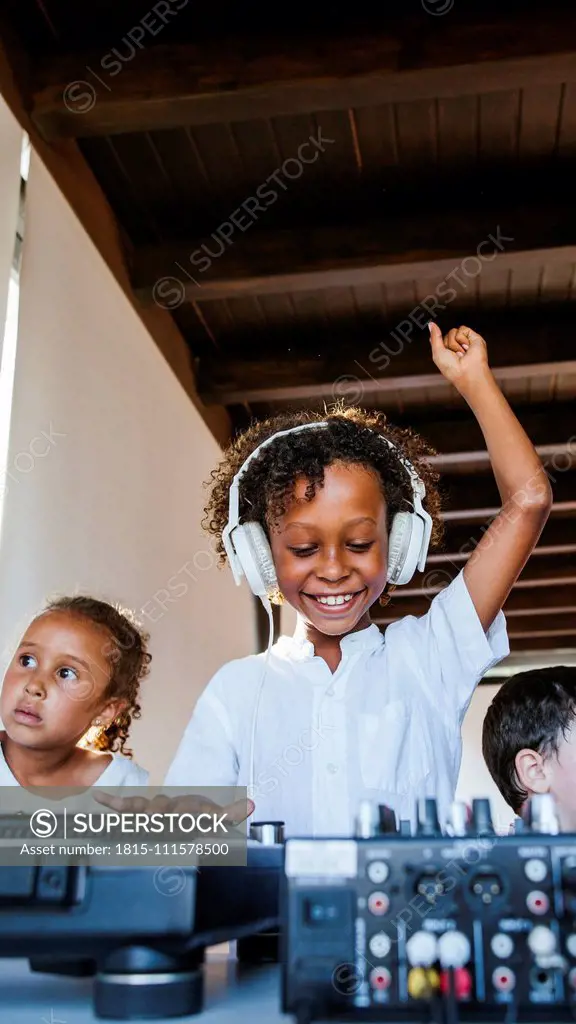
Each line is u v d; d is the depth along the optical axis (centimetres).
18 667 133
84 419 266
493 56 241
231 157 299
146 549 316
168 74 255
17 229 235
